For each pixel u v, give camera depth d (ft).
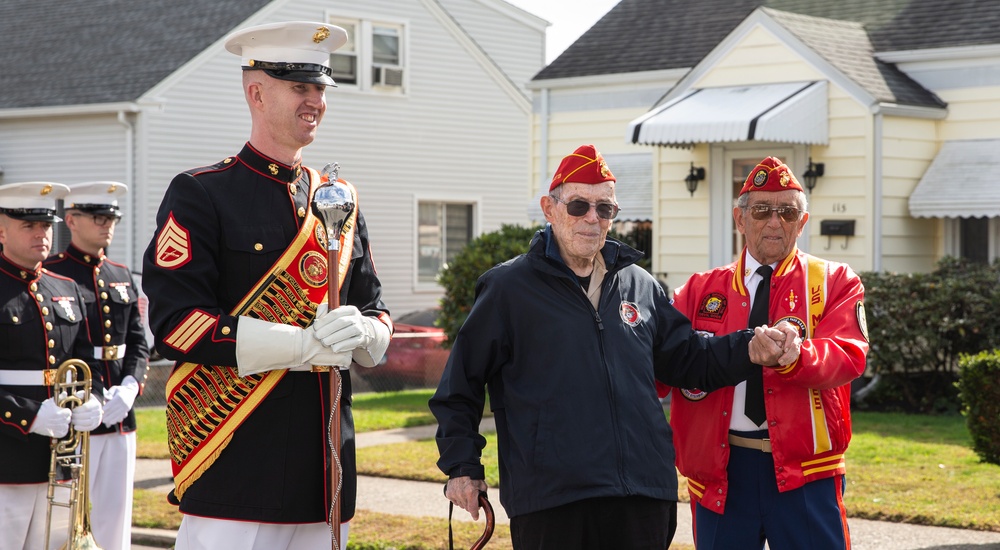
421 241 72.84
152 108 61.67
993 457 25.53
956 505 25.02
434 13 72.59
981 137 44.09
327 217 12.91
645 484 13.61
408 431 39.09
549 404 13.61
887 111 42.83
